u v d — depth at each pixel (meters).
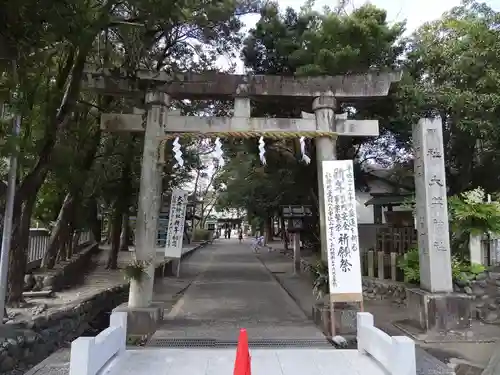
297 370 5.32
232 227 70.75
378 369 5.31
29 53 6.23
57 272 11.87
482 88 10.59
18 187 8.32
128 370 5.25
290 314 9.85
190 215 37.78
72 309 9.38
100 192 15.98
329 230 7.46
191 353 5.97
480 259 10.11
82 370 4.43
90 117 13.04
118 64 10.80
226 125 8.45
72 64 8.91
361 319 6.01
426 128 8.68
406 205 12.53
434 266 8.38
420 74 11.88
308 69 10.41
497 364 6.33
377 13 11.32
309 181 14.85
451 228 9.75
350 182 7.53
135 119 8.58
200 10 10.25
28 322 7.85
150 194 8.19
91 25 6.75
